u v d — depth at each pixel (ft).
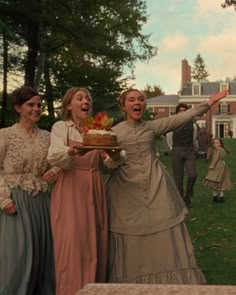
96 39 71.41
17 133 14.34
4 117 79.66
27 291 13.69
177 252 14.62
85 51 75.51
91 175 14.11
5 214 13.97
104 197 14.40
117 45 79.87
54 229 13.67
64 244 13.43
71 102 14.49
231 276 18.42
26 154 14.17
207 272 19.03
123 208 14.74
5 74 82.07
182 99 292.61
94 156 14.24
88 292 4.88
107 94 113.70
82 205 13.75
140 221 14.61
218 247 23.17
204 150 82.48
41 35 80.89
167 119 15.84
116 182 14.97
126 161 14.99
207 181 38.70
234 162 82.99
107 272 14.55
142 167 14.96
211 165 38.65
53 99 114.42
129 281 14.38
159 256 14.56
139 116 15.38
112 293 4.86
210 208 35.19
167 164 75.61
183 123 15.78
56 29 70.08
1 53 79.30
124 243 14.58
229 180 38.75
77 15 70.03
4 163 14.28
